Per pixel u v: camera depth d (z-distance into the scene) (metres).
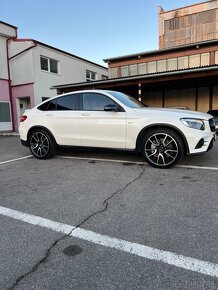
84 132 5.54
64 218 2.97
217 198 3.42
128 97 5.79
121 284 1.88
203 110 16.80
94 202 3.42
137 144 5.05
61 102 5.92
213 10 26.06
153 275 1.97
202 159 5.64
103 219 2.92
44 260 2.19
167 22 28.14
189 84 16.19
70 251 2.31
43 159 6.18
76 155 6.52
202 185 3.95
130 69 20.62
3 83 16.27
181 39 27.64
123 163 5.49
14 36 16.30
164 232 2.59
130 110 5.11
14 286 1.89
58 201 3.49
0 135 14.37
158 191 3.76
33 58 15.75
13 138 12.23
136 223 2.80
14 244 2.45
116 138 5.21
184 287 1.83
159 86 16.69
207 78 13.33
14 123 16.91
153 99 18.36
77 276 1.98
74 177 4.59
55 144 5.99
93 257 2.22
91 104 5.54
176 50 18.78
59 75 18.03
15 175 4.86
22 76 16.22
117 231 2.64
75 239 2.51
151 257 2.19
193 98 17.03
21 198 3.64
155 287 1.84
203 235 2.51
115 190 3.86
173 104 17.72
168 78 12.63
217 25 26.03
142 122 4.93
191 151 4.67
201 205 3.21
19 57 16.16
